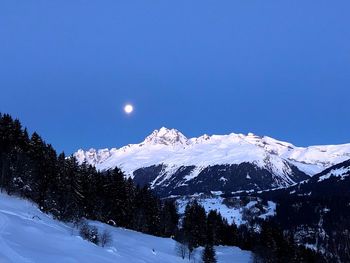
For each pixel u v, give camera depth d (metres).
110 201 177.50
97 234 129.12
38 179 149.12
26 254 78.81
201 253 165.00
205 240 188.75
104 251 109.56
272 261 168.50
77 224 135.12
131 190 191.00
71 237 108.94
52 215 140.50
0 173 147.50
